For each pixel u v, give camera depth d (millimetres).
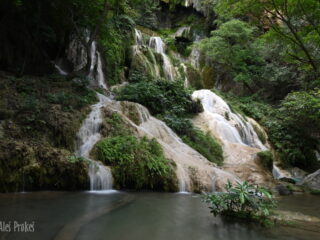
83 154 8195
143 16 27250
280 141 17859
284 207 6566
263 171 10695
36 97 9672
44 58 13961
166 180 7984
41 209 5059
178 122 12602
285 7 7980
